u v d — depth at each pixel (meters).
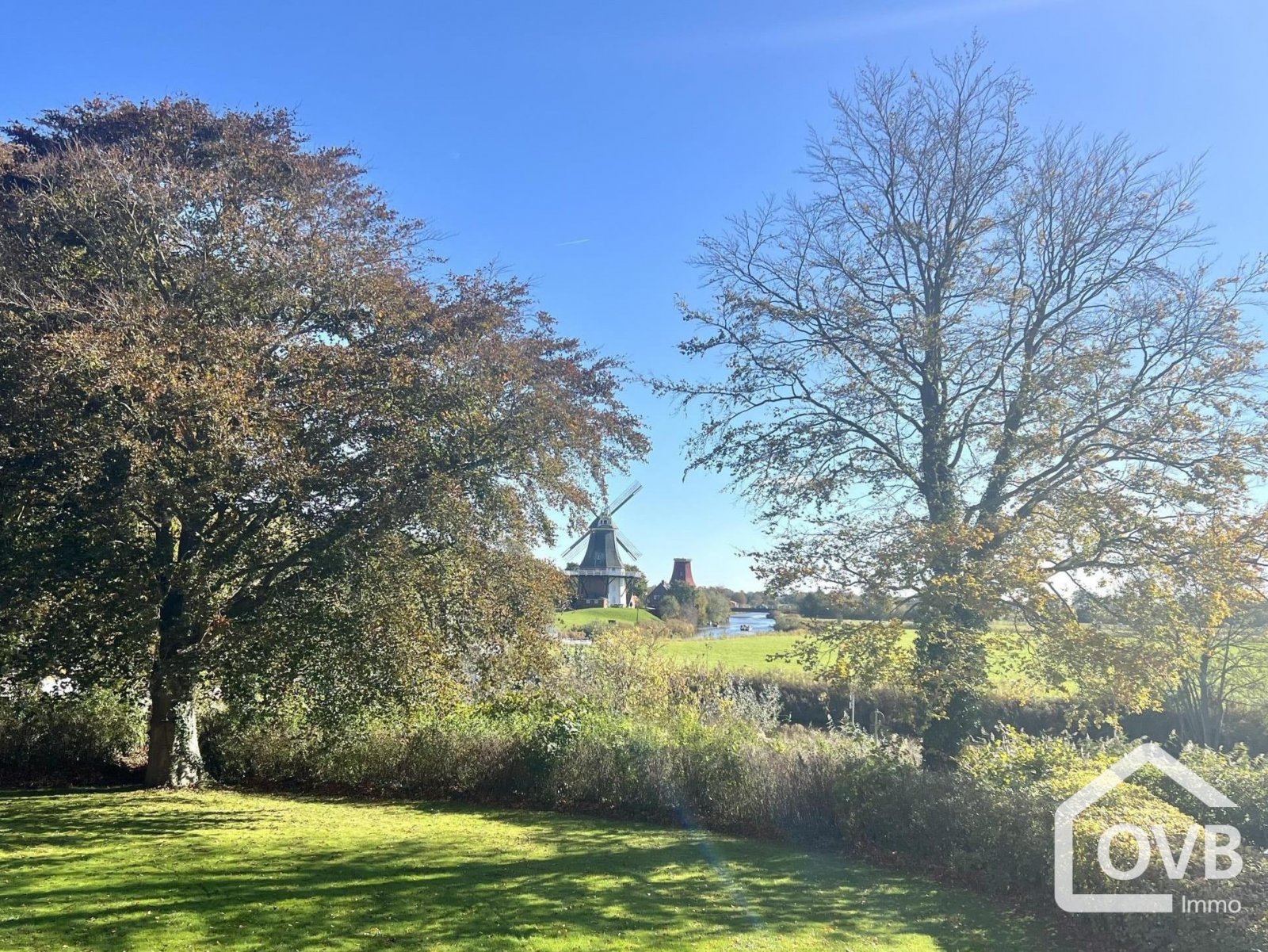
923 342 13.23
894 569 10.66
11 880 8.39
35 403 10.67
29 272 11.98
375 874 9.17
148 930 6.91
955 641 10.62
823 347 14.42
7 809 12.98
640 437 14.32
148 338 10.71
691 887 9.27
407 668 12.20
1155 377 12.77
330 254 13.30
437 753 15.50
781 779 12.74
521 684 14.17
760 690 23.36
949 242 14.12
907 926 8.16
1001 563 10.38
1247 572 10.03
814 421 14.33
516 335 14.09
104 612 11.59
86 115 15.01
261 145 14.77
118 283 12.47
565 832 12.46
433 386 12.31
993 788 10.09
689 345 14.85
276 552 12.91
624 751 14.37
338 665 12.22
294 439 11.55
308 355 11.94
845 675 10.39
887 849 11.19
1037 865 9.02
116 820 12.08
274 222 13.45
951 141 14.31
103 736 17.09
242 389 10.45
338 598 12.23
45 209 12.45
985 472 13.19
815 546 11.30
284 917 7.43
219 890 8.24
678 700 20.69
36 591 11.42
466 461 12.70
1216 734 20.86
